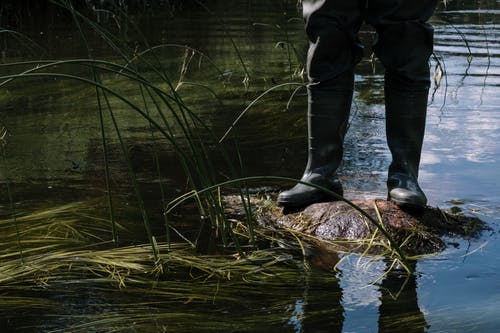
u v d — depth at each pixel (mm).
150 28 9266
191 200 3461
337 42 3184
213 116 5141
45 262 2764
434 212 3205
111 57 7090
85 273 2680
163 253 2861
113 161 4070
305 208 3271
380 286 2572
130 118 5051
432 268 2742
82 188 3619
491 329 2223
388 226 3068
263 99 5680
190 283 2592
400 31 3162
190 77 6434
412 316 2324
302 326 2250
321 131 3281
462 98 5508
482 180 3723
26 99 5602
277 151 4277
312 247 2963
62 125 4859
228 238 3049
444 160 4039
